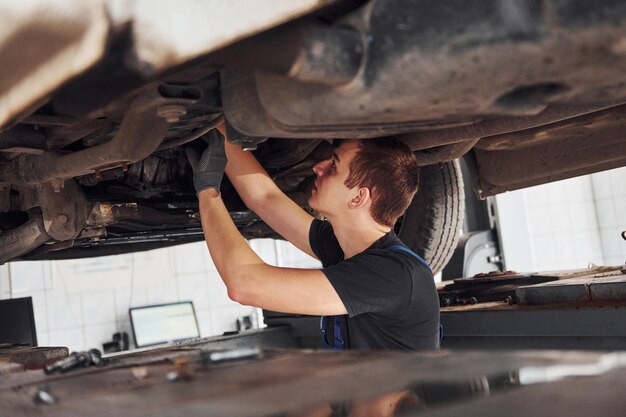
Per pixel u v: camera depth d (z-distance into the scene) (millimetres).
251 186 1701
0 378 1012
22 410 745
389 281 1326
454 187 2582
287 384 758
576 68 830
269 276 1309
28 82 967
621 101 1315
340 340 1523
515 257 6809
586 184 8508
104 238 2262
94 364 1038
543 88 910
